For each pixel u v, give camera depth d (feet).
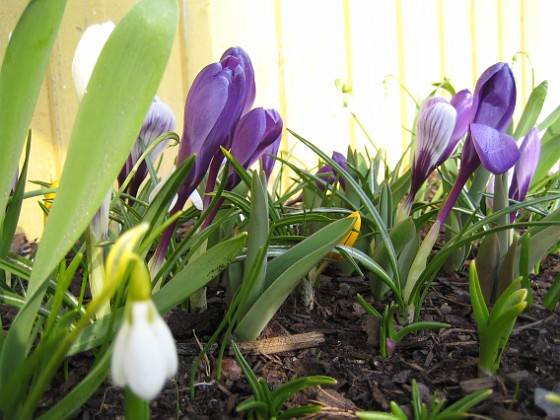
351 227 0.61
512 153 0.58
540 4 2.19
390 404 0.55
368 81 1.65
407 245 0.75
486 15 2.00
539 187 1.14
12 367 0.48
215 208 0.67
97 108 0.46
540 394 0.56
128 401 0.43
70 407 0.45
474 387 0.58
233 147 0.61
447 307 0.76
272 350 0.65
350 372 0.62
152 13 0.45
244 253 0.69
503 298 0.58
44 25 0.51
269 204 0.77
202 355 0.58
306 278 0.75
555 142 1.09
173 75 1.29
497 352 0.60
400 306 0.70
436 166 0.70
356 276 0.87
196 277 0.54
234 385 0.60
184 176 0.52
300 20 1.50
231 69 0.55
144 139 0.70
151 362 0.31
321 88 1.55
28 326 0.47
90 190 0.44
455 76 1.92
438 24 1.84
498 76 0.60
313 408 0.54
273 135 0.63
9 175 0.52
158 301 0.53
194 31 1.31
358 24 1.62
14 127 0.52
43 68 0.52
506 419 0.54
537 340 0.67
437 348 0.66
